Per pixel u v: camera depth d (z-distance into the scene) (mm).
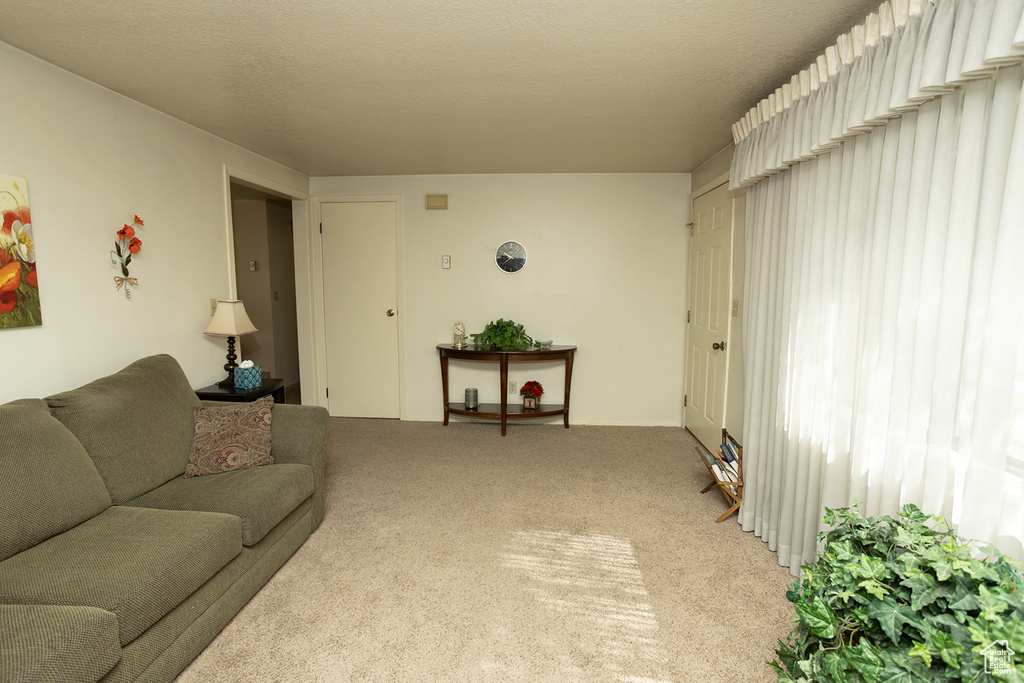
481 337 4383
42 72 2084
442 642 1789
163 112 2762
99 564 1523
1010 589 975
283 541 2270
